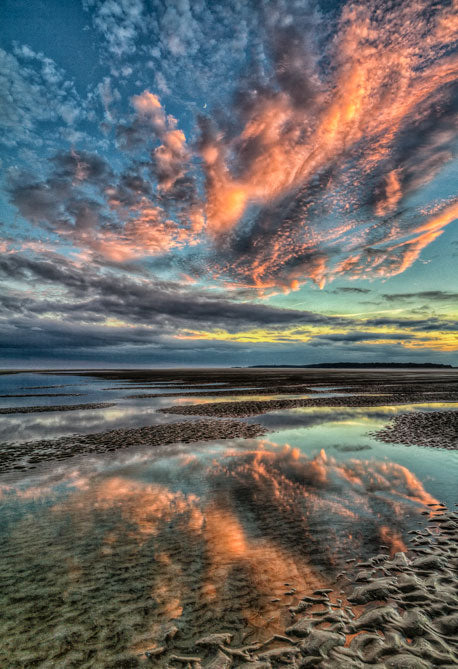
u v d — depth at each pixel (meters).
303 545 6.07
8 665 3.68
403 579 4.90
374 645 3.67
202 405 28.52
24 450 13.70
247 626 4.14
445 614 4.12
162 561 5.66
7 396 38.47
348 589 4.80
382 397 33.50
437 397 32.91
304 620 4.18
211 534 6.57
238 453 12.88
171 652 3.79
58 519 7.34
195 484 9.51
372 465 11.03
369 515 7.28
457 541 6.05
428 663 3.37
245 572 5.29
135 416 22.61
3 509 7.90
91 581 5.15
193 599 4.69
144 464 11.54
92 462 11.84
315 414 22.83
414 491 8.66
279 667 3.48
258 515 7.40
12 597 4.81
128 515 7.51
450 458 11.63
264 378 82.25
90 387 54.56
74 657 3.78
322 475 10.12
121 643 3.96
